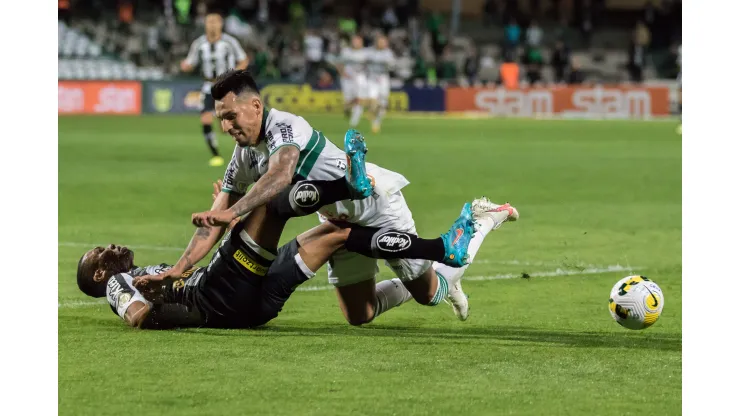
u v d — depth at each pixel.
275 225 9.48
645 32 69.06
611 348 9.13
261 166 9.67
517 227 18.16
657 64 68.62
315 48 60.12
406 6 67.75
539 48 68.62
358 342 9.35
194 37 61.84
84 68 58.53
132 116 53.47
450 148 36.19
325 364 8.47
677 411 7.23
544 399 7.48
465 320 10.56
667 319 10.62
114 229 17.66
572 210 20.61
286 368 8.33
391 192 9.71
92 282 10.12
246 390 7.68
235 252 9.58
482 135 42.97
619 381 7.98
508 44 64.38
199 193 23.06
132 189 23.59
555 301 11.77
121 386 7.78
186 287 9.81
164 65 60.69
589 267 14.27
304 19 65.75
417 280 9.88
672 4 69.31
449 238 9.43
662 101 58.09
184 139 39.28
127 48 62.25
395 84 58.75
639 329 9.84
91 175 26.50
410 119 54.16
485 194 23.36
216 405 7.30
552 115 58.44
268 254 9.59
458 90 58.69
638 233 17.62
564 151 35.53
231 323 9.86
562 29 71.88
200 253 9.43
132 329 9.82
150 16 66.06
